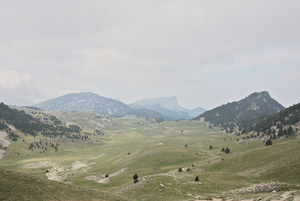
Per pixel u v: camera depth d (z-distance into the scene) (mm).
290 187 41188
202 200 41750
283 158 69438
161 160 143375
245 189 47500
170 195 49781
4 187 33281
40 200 32656
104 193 47250
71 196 38562
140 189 61031
